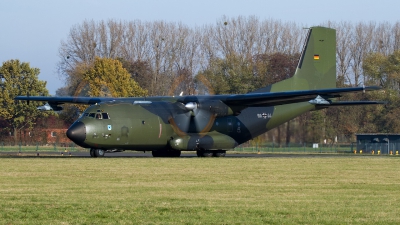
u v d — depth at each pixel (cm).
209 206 4438
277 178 6378
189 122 10094
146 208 4331
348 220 3969
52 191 5200
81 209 4284
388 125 19050
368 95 19488
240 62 19750
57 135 18988
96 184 5712
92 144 9419
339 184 5866
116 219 3959
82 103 10600
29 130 19312
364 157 10850
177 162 8556
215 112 10000
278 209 4338
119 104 9812
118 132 9512
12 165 7800
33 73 19375
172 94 11138
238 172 7019
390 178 6456
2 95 18962
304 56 11194
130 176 6431
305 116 15650
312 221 3925
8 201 4619
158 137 9900
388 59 19925
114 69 16888
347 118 18938
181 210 4266
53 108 10769
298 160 9312
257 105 10194
